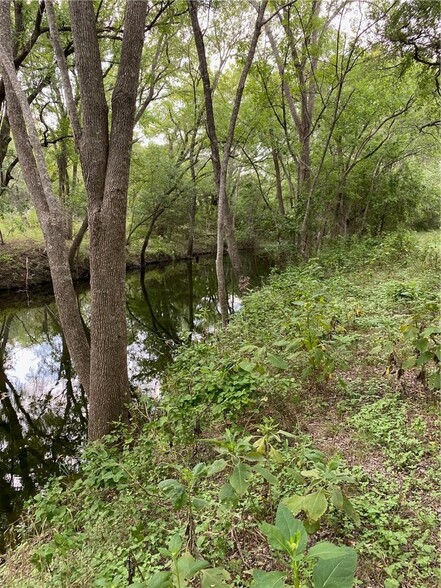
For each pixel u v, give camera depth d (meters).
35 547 3.12
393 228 18.41
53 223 5.37
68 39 10.07
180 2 9.28
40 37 9.86
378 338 4.88
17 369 9.70
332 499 2.00
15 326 13.23
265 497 2.71
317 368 4.30
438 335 3.70
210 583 1.51
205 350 5.47
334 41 12.39
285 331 5.29
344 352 4.71
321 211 14.56
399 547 2.21
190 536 2.07
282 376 4.50
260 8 7.33
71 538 2.73
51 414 7.30
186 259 26.12
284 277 9.81
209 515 2.76
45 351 10.91
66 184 17.86
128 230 23.59
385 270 10.16
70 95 4.95
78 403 7.71
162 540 2.62
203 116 16.66
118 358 4.84
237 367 3.87
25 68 10.45
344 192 15.44
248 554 2.37
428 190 20.05
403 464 2.90
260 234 20.17
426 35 8.23
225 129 15.34
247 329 5.98
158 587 1.33
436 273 8.19
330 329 4.45
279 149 13.99
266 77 11.30
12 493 4.93
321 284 7.73
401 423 3.38
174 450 3.71
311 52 11.02
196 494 2.96
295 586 1.15
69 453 5.77
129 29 4.50
